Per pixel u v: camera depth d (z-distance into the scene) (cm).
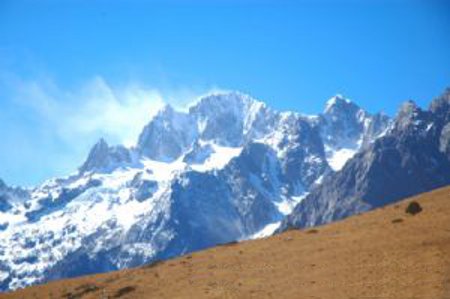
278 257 14850
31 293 15950
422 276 12031
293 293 12375
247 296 12600
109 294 14138
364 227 16025
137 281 14788
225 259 15462
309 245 15388
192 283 13962
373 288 11894
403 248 13712
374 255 13662
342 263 13575
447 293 11069
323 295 12006
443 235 14012
